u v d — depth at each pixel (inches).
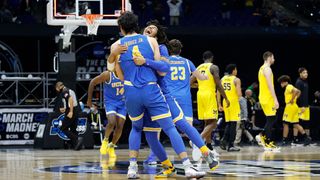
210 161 353.4
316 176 365.4
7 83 850.8
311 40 997.2
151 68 334.6
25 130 756.0
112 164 468.1
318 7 1035.9
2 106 776.3
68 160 512.1
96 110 752.3
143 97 332.8
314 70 1021.8
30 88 856.3
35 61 936.3
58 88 669.9
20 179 357.7
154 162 463.8
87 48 925.2
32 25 872.9
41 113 762.2
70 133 660.1
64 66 676.1
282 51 1013.8
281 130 868.0
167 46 413.1
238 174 378.9
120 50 334.0
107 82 544.1
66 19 652.7
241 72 1007.0
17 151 651.5
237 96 621.6
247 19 1043.3
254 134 823.7
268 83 624.4
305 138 746.2
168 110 336.8
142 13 1019.9
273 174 378.0
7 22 892.6
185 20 1032.8
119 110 546.6
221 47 999.0
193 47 991.6
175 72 423.2
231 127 626.8
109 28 869.8
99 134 765.3
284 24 991.6
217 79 512.4
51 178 361.4
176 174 376.2
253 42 1002.7
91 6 951.6
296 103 748.0
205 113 518.6
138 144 353.1
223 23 1041.5
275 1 1040.8
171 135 335.6
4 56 920.3
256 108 845.2
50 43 938.7
